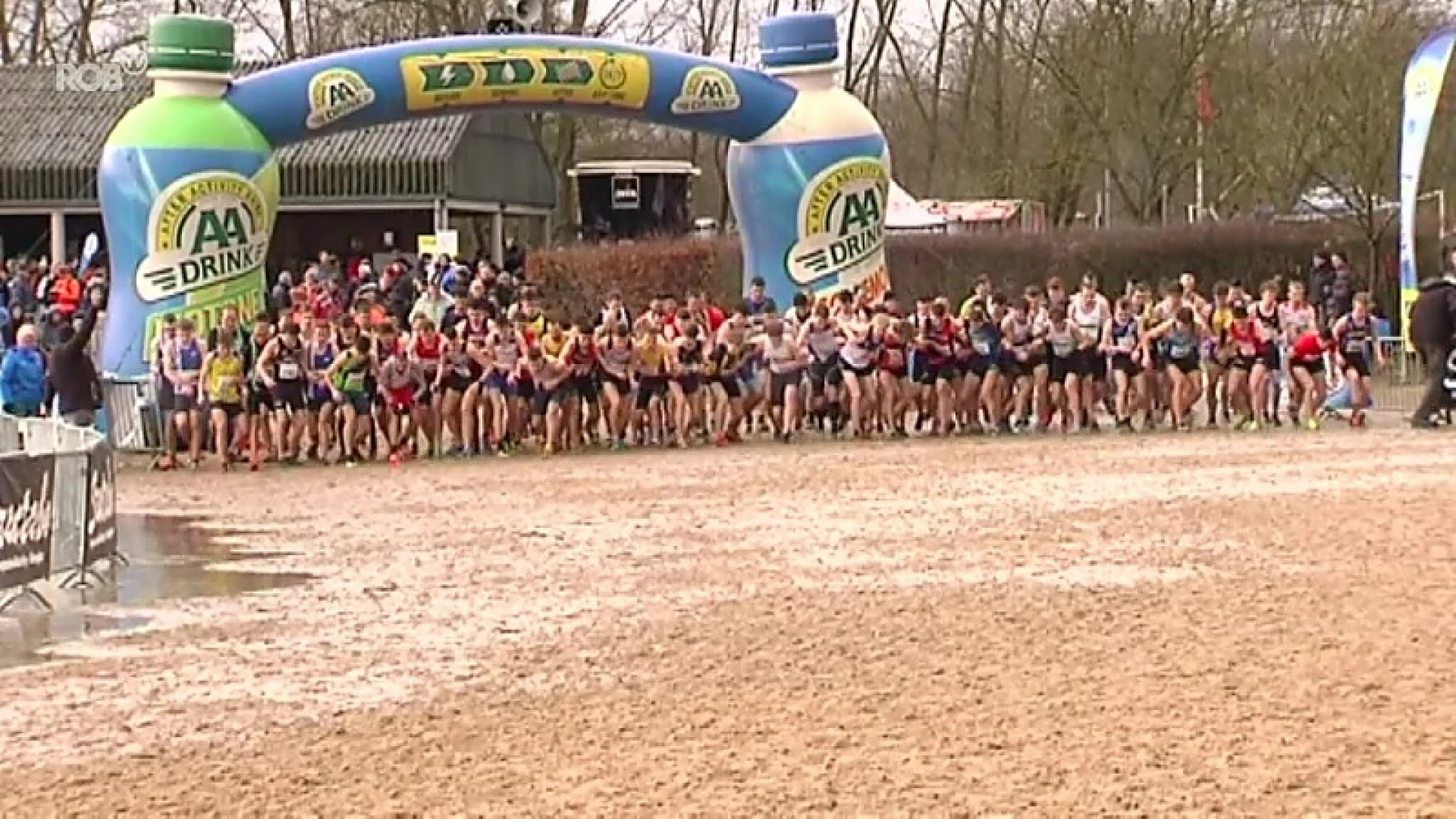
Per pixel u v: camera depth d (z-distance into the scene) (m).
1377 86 149.75
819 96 111.81
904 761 33.78
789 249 111.69
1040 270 150.12
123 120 103.62
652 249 150.00
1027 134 188.00
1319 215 154.62
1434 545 57.97
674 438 98.38
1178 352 100.62
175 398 91.75
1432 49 108.56
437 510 73.62
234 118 101.81
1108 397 103.00
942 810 30.62
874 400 100.12
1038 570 55.28
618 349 97.38
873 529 65.31
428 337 95.12
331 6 186.50
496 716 38.53
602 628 48.03
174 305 99.69
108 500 61.28
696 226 188.12
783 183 110.75
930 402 100.94
